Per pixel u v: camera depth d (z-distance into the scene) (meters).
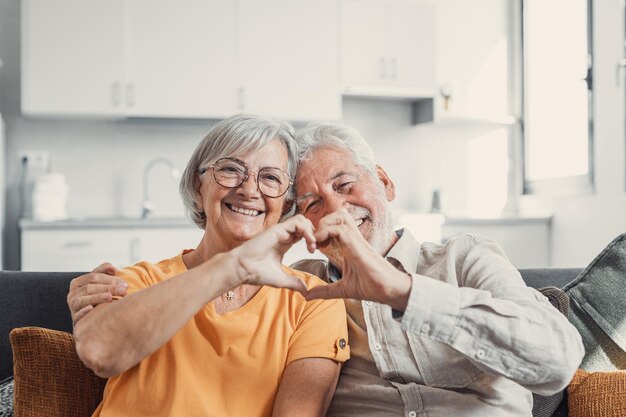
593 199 4.81
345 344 1.51
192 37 4.61
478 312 1.28
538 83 5.51
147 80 4.55
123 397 1.39
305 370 1.44
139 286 1.47
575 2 5.06
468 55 5.59
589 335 1.69
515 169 5.65
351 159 1.65
